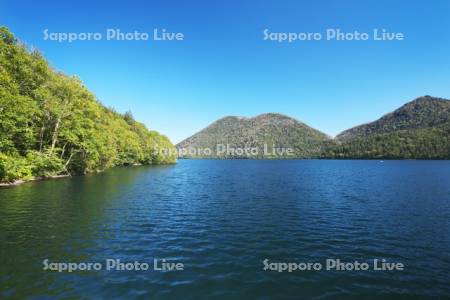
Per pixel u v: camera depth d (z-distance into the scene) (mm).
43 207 20422
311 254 12539
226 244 13703
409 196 30531
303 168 103000
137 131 113250
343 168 100562
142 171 69938
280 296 8688
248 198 28688
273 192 33719
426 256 12461
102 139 56750
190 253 12305
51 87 43312
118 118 109875
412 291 9219
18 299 7871
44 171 41719
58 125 43531
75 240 13367
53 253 11609
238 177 58594
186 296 8492
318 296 8750
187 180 49562
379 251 13055
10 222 16094
